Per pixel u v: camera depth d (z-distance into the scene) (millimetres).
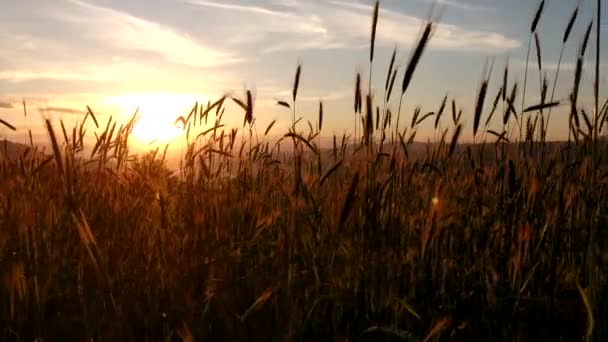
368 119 3580
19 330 2852
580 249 3564
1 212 3805
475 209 3969
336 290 3111
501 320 2945
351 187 2910
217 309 3100
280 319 2791
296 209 3768
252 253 3965
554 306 3168
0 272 3111
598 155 3752
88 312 2906
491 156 4102
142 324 2953
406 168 3961
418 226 3701
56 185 3875
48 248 3434
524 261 3309
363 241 3363
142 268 3418
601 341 2314
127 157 4730
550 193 3992
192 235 3668
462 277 3443
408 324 2930
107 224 3877
